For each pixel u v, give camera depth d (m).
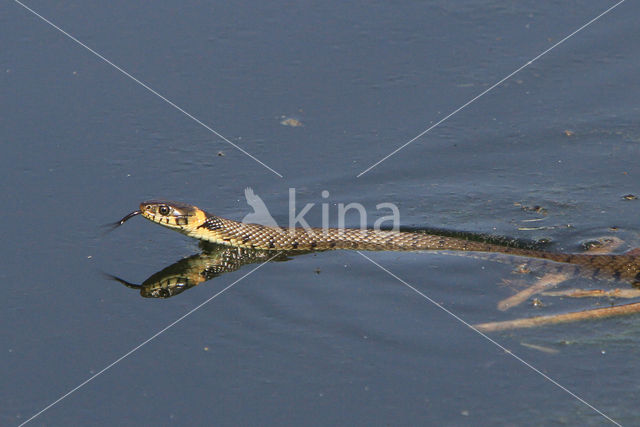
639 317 9.55
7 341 9.52
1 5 16.09
